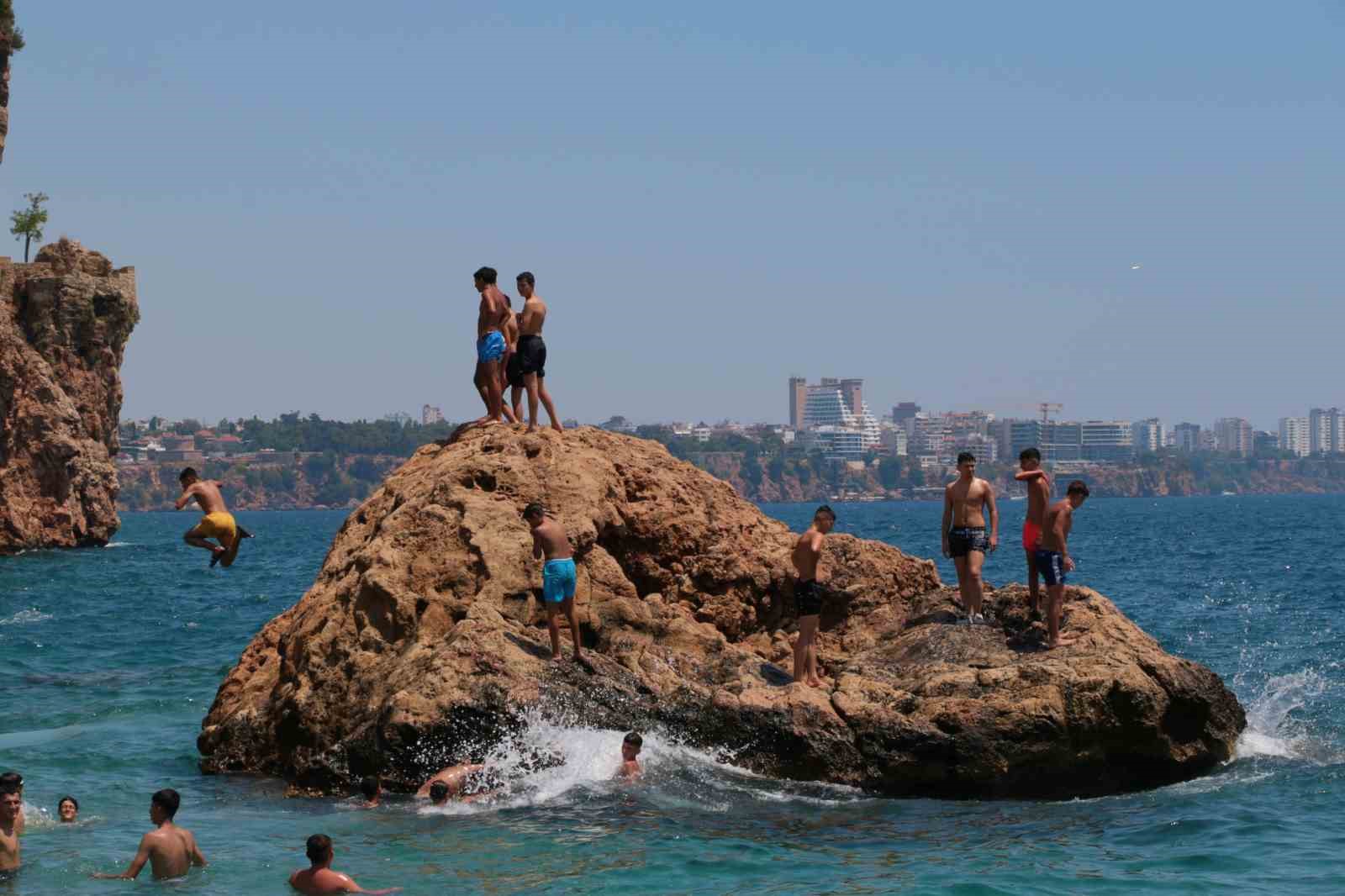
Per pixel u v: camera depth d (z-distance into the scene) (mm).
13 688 47875
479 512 34875
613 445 40844
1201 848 25797
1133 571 115188
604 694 31156
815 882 23656
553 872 24250
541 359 39812
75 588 95438
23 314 148875
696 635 34281
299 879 23750
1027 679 30750
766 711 30672
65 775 33281
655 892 23188
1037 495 33656
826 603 38250
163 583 101375
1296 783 31234
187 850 24938
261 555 149500
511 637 32094
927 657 33656
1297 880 23766
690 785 29828
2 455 139000
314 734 32125
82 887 23984
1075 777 30250
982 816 28375
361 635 33188
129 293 156500
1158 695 30891
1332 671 51750
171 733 39031
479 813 28375
